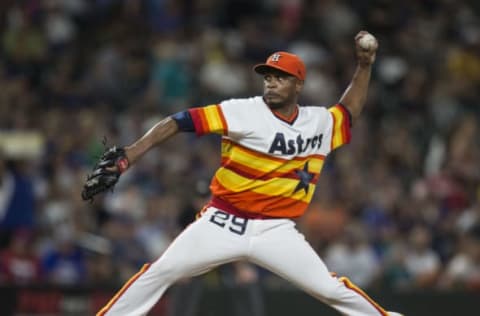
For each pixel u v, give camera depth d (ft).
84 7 225.97
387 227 180.24
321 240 172.14
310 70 223.30
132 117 197.98
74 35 221.66
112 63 212.43
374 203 184.65
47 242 160.56
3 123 187.42
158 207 168.66
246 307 136.67
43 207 170.81
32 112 194.90
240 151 89.10
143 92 211.20
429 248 175.63
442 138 212.64
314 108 93.04
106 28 223.71
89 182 85.10
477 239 179.83
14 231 162.30
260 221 89.51
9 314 137.90
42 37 217.56
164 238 164.55
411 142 211.41
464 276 167.53
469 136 209.15
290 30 234.17
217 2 235.40
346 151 199.11
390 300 144.46
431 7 249.55
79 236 160.45
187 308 136.36
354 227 170.50
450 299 144.77
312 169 91.56
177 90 211.82
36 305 138.62
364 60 96.43
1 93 196.95
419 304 144.36
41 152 182.60
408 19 244.22
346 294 90.12
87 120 192.03
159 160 183.83
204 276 137.80
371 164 198.80
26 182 167.63
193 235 89.35
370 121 215.92
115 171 85.40
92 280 154.40
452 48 241.14
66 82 207.92
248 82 217.56
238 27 234.99
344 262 166.61
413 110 222.89
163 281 88.99
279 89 89.35
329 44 234.58
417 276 167.63
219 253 89.15
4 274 152.76
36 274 155.63
